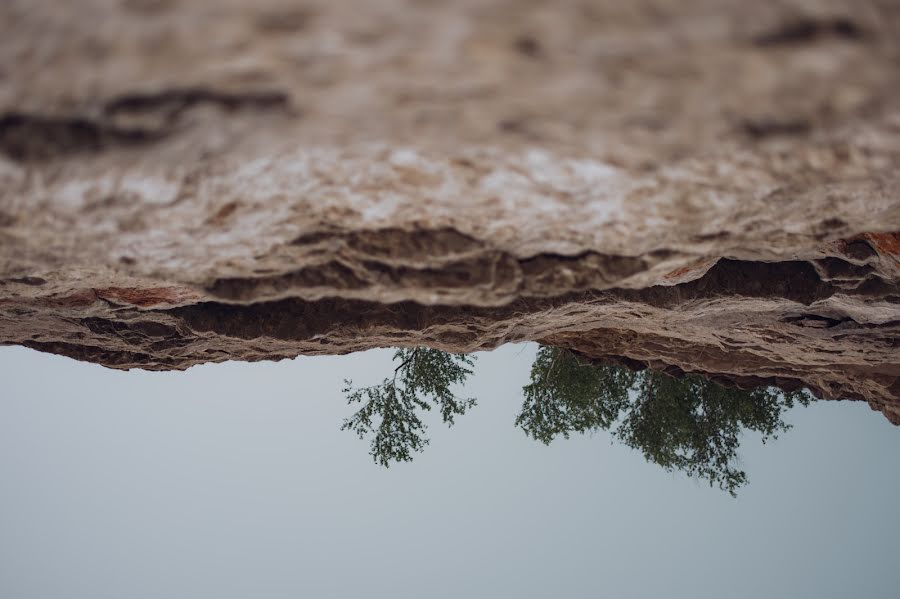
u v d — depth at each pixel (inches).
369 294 209.5
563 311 267.7
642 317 291.4
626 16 103.2
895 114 126.0
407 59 111.0
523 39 106.7
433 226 180.5
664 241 187.8
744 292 247.4
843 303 257.3
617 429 660.1
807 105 123.0
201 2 102.7
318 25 105.0
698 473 638.5
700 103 121.6
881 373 333.4
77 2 104.3
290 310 255.8
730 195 160.4
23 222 156.0
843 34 106.4
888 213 173.6
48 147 129.3
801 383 400.2
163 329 274.5
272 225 174.4
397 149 141.5
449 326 261.6
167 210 157.4
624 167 146.7
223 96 119.4
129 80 115.3
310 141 135.6
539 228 180.4
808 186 155.9
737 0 101.8
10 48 110.0
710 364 375.6
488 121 128.1
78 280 208.7
